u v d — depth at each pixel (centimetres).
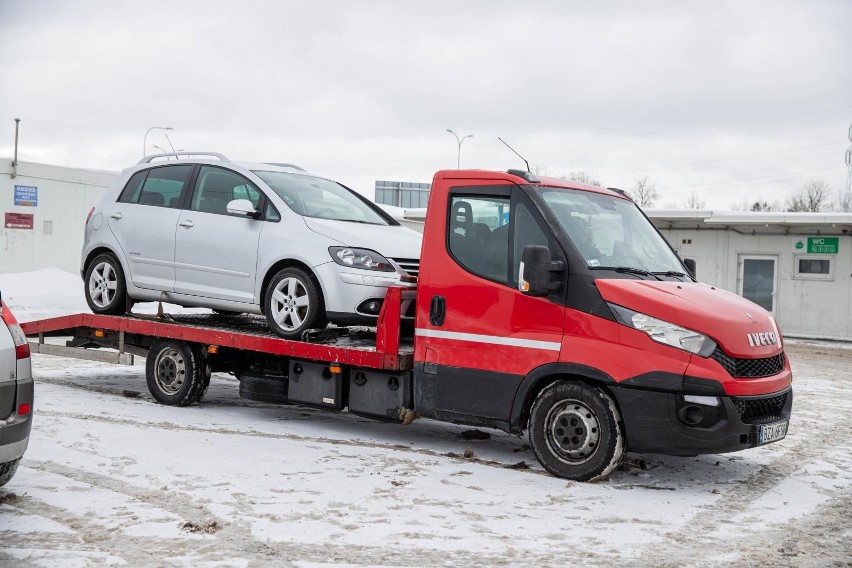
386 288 781
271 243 838
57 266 3166
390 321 749
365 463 692
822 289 2478
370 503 571
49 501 546
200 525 507
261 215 859
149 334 940
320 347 790
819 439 889
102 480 601
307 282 804
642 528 543
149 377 954
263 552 466
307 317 805
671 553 495
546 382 688
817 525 569
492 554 479
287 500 569
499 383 693
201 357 928
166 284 927
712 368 623
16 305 2289
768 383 652
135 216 960
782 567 478
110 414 859
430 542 495
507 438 845
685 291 676
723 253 2597
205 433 789
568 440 663
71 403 917
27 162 3048
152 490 580
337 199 909
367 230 842
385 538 498
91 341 1037
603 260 687
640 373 632
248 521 520
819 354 2033
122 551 461
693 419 625
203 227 896
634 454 774
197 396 930
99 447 700
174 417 867
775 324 706
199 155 938
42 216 3112
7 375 504
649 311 638
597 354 647
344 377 808
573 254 670
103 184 3325
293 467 664
